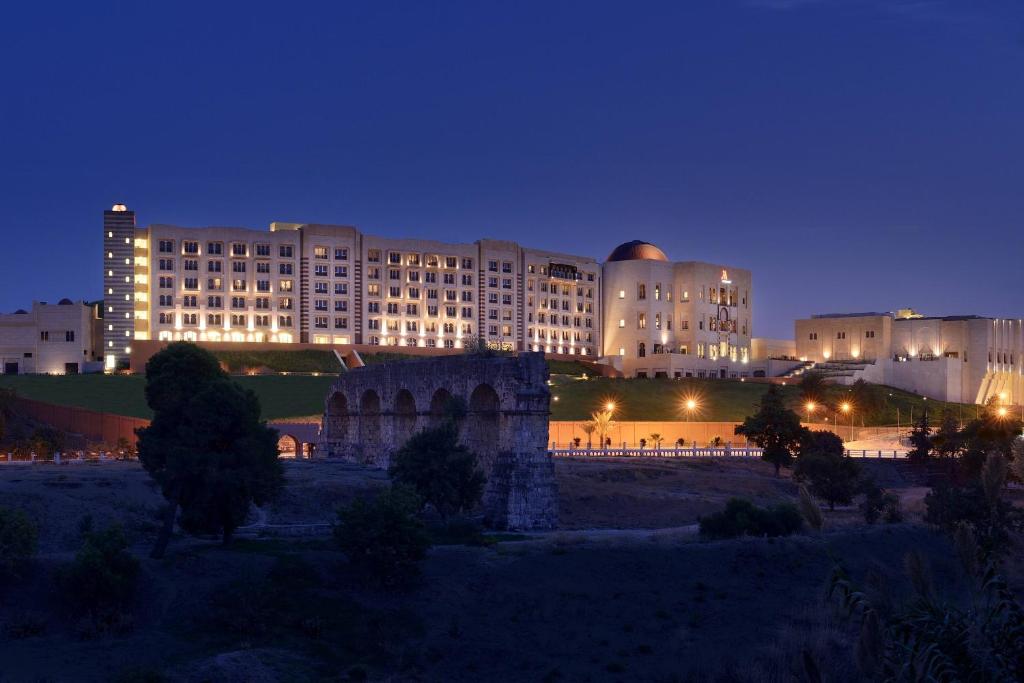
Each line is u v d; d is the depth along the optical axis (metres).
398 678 53.41
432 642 58.06
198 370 73.25
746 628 60.91
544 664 55.78
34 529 60.59
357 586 63.62
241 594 60.09
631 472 120.12
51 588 58.47
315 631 57.72
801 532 80.06
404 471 83.50
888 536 76.69
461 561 68.62
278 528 75.25
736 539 75.94
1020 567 66.81
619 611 63.34
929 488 124.81
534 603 63.47
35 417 143.00
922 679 27.06
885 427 177.00
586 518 99.06
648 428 167.25
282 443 150.62
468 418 93.75
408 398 109.38
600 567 69.25
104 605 57.56
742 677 52.81
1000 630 28.09
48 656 52.00
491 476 86.75
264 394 174.38
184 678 50.38
